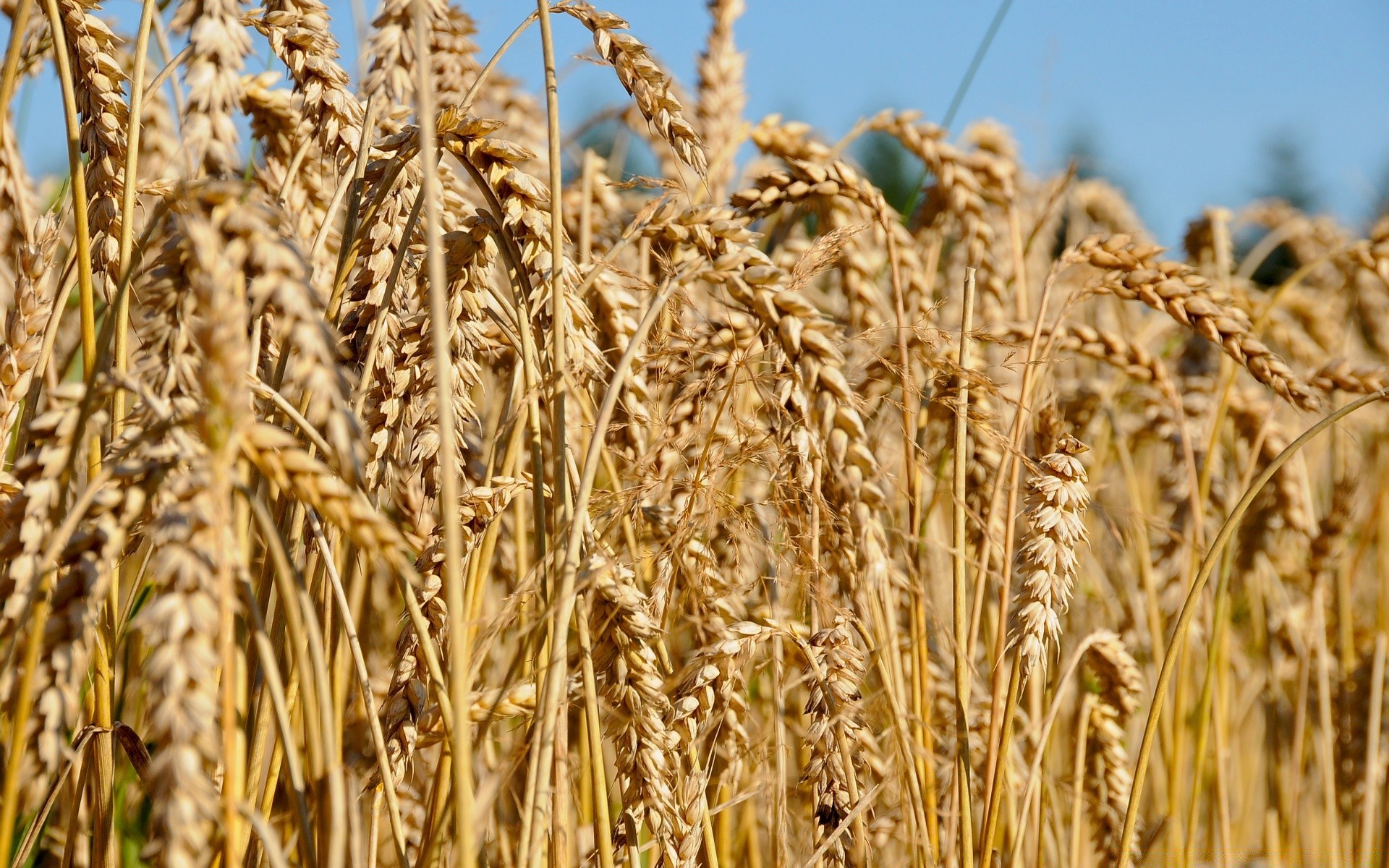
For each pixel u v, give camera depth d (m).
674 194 1.24
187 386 1.10
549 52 1.21
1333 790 1.58
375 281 1.22
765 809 1.37
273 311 1.17
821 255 1.28
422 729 1.22
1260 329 1.56
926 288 1.45
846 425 1.18
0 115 1.19
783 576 1.29
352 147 1.26
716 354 1.26
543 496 1.22
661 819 1.22
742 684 1.29
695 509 1.26
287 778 1.25
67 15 1.23
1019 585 1.32
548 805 1.21
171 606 1.06
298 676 1.22
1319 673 1.62
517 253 1.23
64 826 1.34
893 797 1.34
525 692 1.21
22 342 1.25
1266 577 1.91
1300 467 1.61
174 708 1.06
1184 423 1.47
